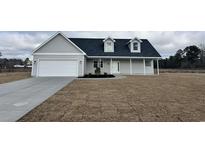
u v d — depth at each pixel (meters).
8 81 14.12
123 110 5.16
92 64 23.72
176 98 7.02
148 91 8.85
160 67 56.78
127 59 24.25
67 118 4.43
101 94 7.93
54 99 6.78
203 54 54.03
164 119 4.38
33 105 5.77
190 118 4.45
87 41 25.33
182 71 40.44
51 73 19.03
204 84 12.21
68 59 19.19
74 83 12.70
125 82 13.52
